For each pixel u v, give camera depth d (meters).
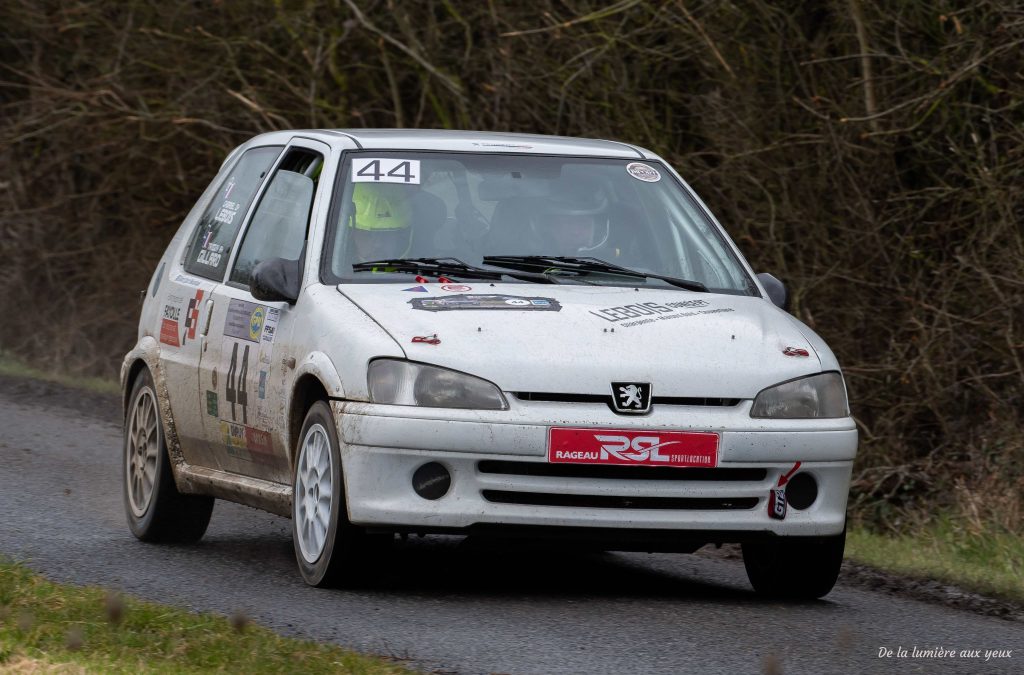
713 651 18.59
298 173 26.09
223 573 23.89
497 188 25.06
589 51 48.75
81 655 16.30
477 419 20.50
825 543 22.39
